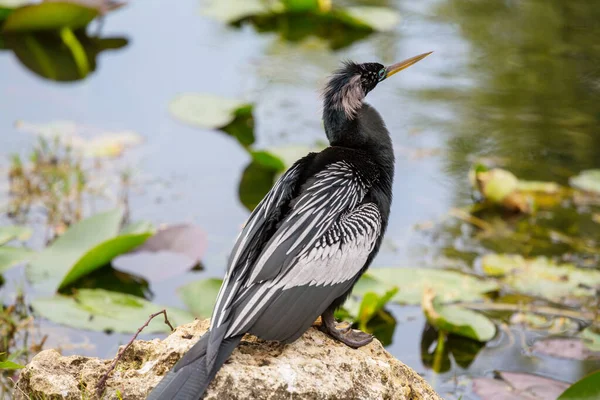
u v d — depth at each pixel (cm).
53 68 1730
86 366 660
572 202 1343
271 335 631
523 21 1919
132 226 1172
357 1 2072
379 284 1098
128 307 1016
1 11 1834
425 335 1045
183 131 1523
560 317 1070
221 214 1276
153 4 2052
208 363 595
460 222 1295
